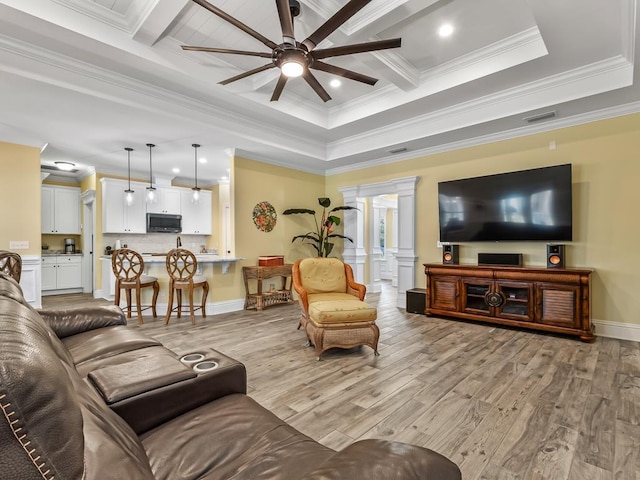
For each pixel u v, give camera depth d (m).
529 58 3.19
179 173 7.10
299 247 6.31
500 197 4.32
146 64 3.15
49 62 2.93
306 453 1.04
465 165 4.79
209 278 5.00
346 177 6.45
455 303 4.44
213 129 4.27
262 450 1.09
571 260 3.93
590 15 2.56
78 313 2.40
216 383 1.48
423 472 0.72
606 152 3.70
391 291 7.39
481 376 2.66
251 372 2.79
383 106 4.39
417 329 4.08
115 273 4.36
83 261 7.26
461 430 1.93
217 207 8.00
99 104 3.48
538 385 2.48
